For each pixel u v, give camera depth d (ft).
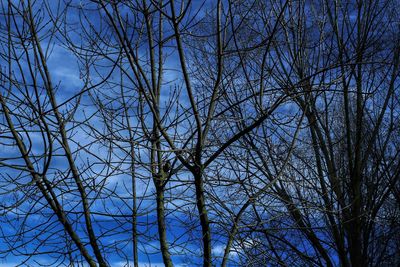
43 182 18.20
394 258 32.76
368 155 29.35
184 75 16.99
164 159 20.11
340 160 30.25
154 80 19.72
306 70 24.67
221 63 17.62
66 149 18.24
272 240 27.37
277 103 17.93
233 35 17.46
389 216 32.30
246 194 21.93
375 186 29.73
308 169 28.81
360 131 28.91
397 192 31.78
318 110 29.63
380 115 29.81
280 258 27.40
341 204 28.73
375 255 31.45
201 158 18.03
